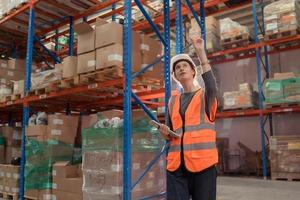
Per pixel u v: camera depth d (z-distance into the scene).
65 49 9.61
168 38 5.26
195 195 2.58
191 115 2.67
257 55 9.25
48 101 6.70
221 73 11.58
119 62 4.52
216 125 11.45
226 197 5.70
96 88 5.07
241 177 9.07
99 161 4.44
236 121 11.05
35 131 5.63
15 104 6.77
